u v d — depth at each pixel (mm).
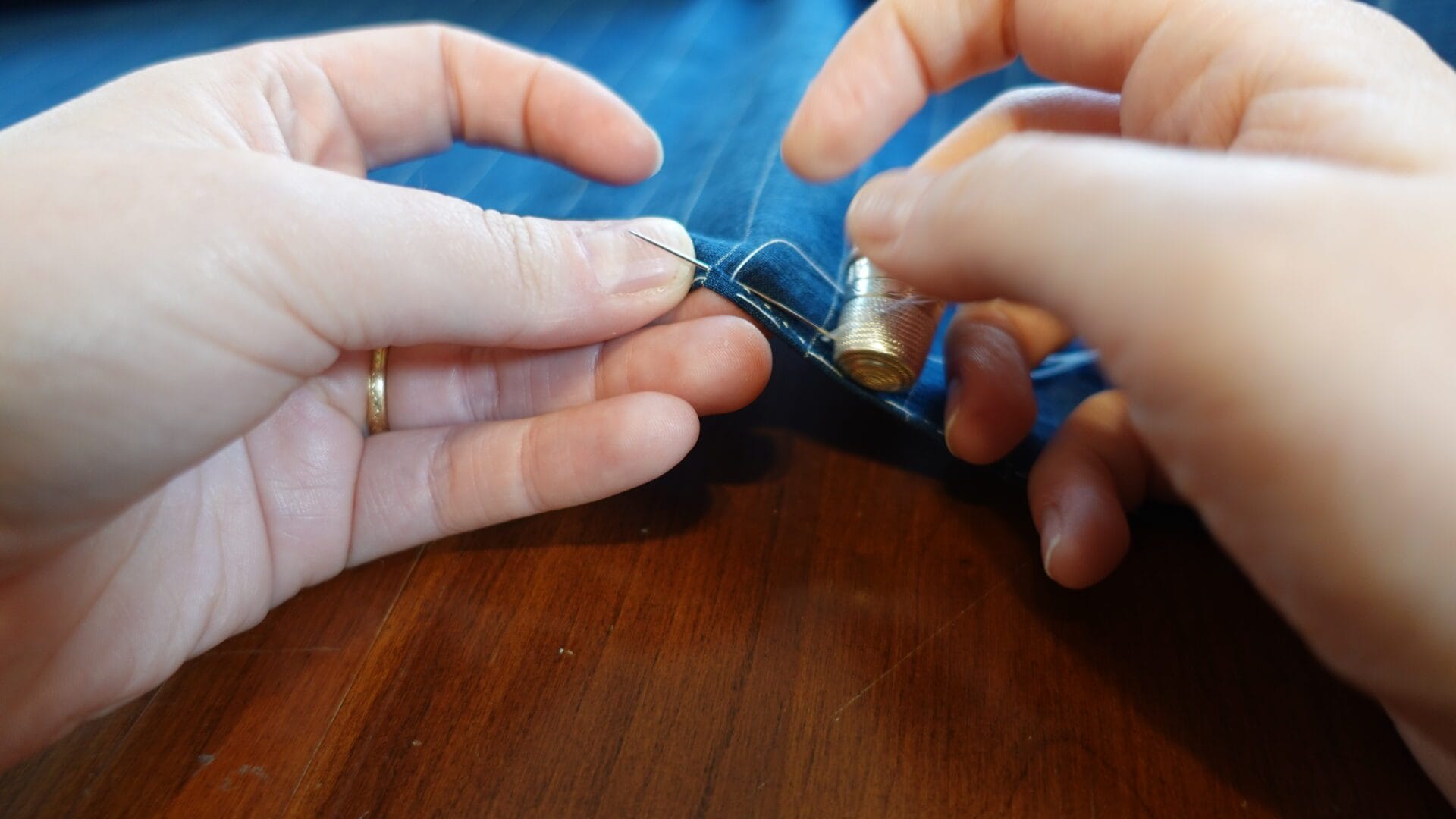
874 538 201
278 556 198
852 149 214
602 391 211
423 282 181
